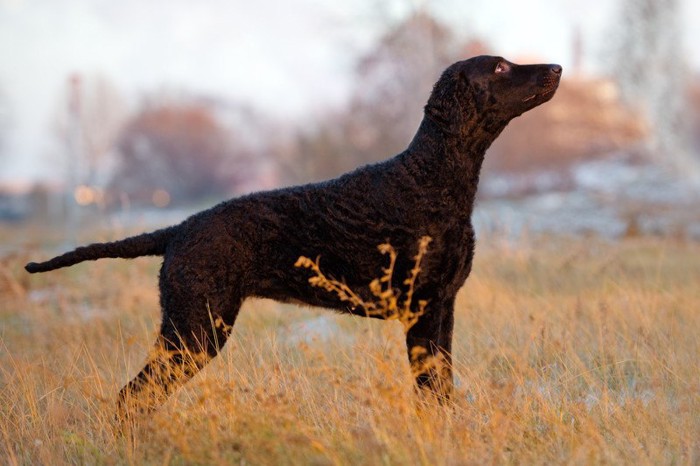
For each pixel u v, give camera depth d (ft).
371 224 27.84
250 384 28.37
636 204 142.10
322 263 28.30
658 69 238.89
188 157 390.63
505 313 39.32
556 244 75.77
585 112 231.50
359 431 23.09
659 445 24.13
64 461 26.03
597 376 31.76
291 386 27.78
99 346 40.63
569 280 54.54
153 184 385.29
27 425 28.40
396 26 144.36
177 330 28.22
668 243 82.74
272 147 322.14
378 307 28.19
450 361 28.50
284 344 37.17
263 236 28.53
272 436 23.34
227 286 28.35
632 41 241.96
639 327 34.71
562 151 209.87
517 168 203.82
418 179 27.96
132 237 29.68
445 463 21.81
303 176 202.59
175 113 399.65
